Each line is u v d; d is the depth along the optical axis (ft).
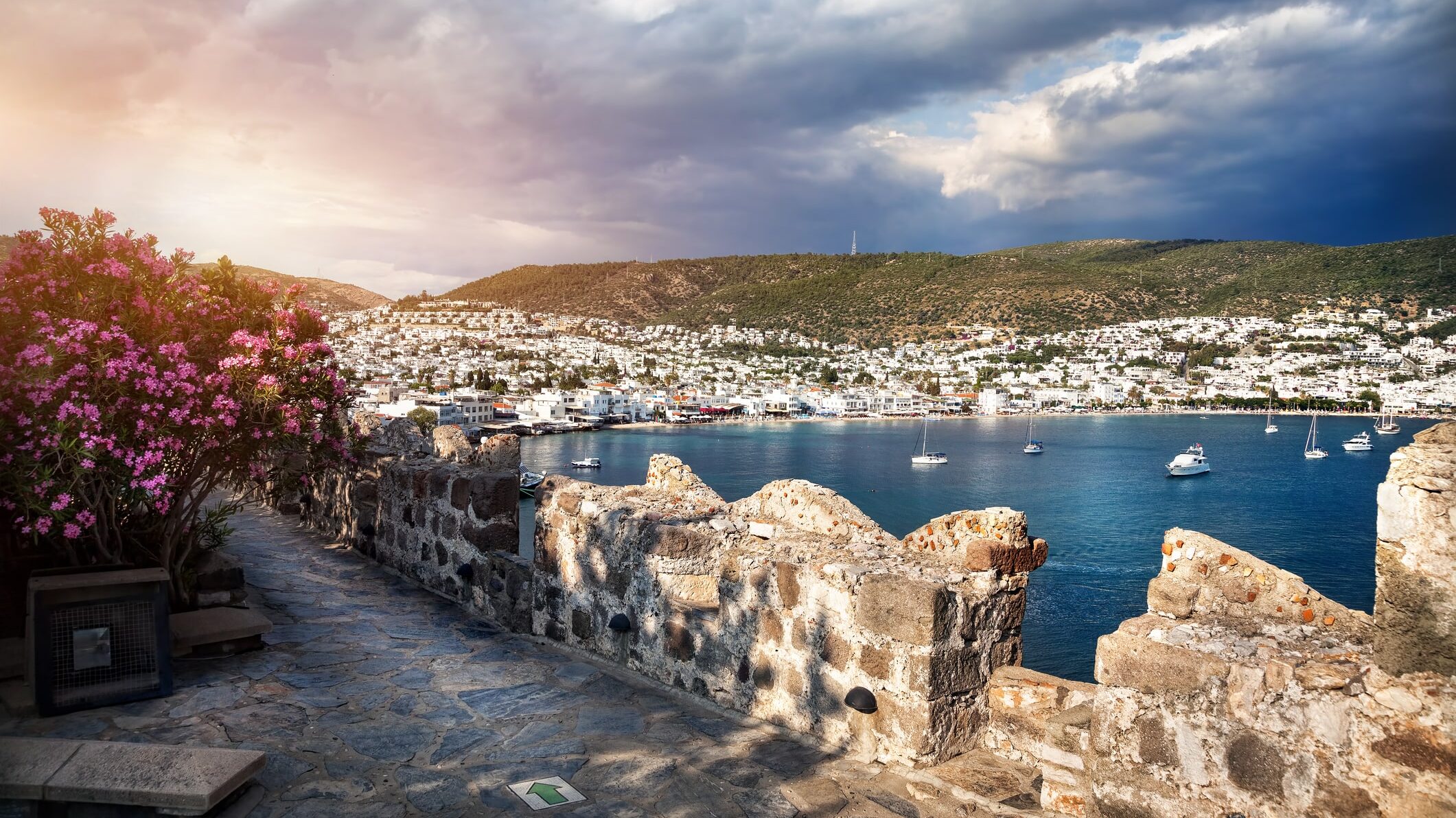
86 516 18.61
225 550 31.76
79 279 20.04
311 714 16.76
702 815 12.92
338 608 24.95
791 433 618.85
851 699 14.93
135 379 19.26
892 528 244.63
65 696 16.22
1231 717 10.61
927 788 13.79
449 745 15.47
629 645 19.93
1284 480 343.46
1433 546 8.97
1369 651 10.24
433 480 27.40
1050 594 160.35
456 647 21.62
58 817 11.99
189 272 22.21
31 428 17.84
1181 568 12.21
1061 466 400.47
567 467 376.68
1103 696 12.03
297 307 22.95
